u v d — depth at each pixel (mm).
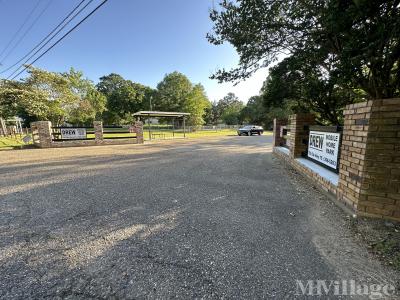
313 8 3699
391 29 2682
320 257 2020
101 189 4133
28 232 2514
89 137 13438
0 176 5199
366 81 3990
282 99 6867
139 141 14594
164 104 43625
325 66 4859
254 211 3092
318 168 4410
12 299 1541
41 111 16484
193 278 1760
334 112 5980
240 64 5785
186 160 7434
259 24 4562
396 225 2438
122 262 1965
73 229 2586
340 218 2797
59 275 1795
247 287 1663
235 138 19672
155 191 4004
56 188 4203
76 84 30484
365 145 2570
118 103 47812
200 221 2781
